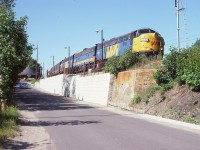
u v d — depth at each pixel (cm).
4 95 1911
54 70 9625
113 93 3584
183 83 2530
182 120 2086
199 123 1942
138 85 2989
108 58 4253
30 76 13525
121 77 3406
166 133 1583
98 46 5138
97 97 4112
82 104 3938
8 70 1858
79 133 1616
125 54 3616
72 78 5859
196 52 2458
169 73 2739
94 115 2528
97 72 4522
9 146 1295
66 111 2927
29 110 3083
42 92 7875
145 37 3566
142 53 3541
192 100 2230
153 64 3167
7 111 2247
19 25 2800
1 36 1889
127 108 2981
